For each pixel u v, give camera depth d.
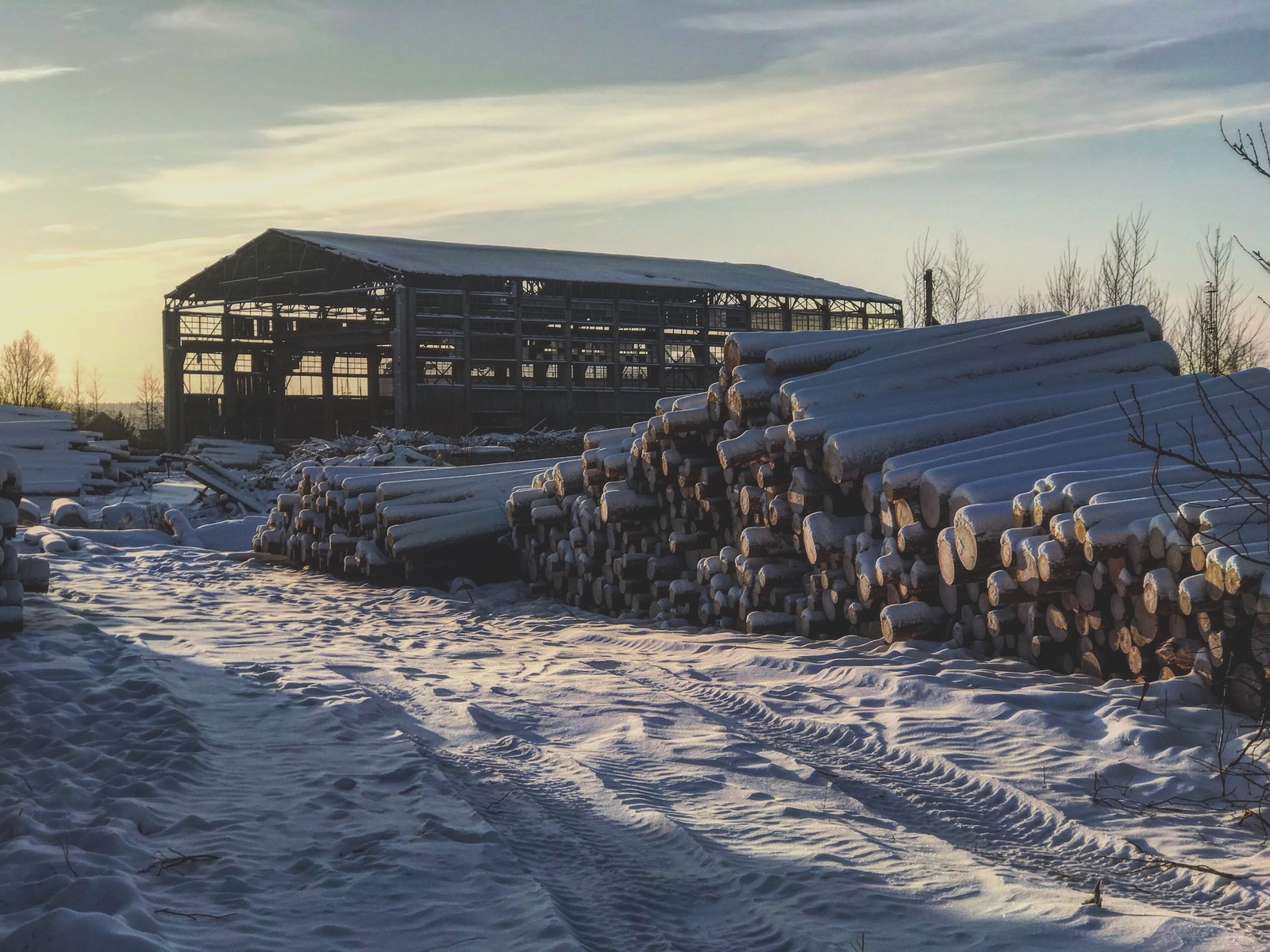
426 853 5.18
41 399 92.12
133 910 4.30
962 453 10.70
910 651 9.88
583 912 4.60
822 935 4.29
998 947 4.18
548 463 21.17
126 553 21.77
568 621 14.12
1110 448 10.40
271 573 19.41
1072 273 32.84
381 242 64.50
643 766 6.80
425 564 17.28
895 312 72.06
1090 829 5.57
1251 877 4.85
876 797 6.27
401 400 55.16
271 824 5.59
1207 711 7.45
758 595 12.23
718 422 13.21
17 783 6.13
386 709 8.30
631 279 62.38
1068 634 9.17
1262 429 10.43
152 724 7.41
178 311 65.56
